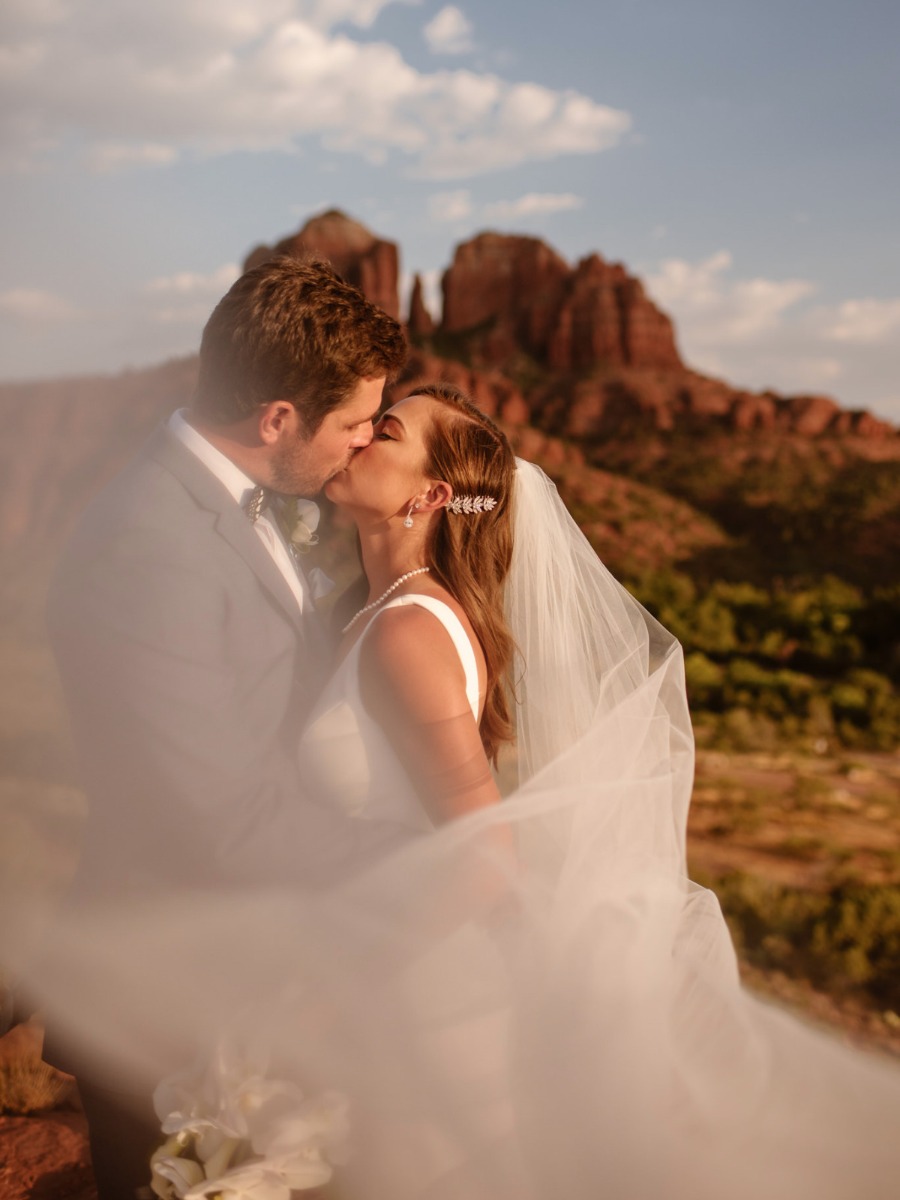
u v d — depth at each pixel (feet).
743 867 34.14
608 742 6.91
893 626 143.33
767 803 46.65
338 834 6.09
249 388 5.99
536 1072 6.11
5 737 5.69
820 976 23.12
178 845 5.69
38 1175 8.49
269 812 5.80
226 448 6.22
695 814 42.73
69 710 5.78
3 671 5.72
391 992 5.91
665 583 175.01
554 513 7.58
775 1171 5.90
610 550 296.30
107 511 5.88
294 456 6.27
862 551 311.88
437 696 6.16
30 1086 10.00
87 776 5.80
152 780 5.57
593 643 7.54
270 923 5.69
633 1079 6.09
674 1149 6.00
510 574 7.48
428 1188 5.94
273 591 6.23
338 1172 6.08
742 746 73.51
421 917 5.90
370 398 6.36
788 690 100.53
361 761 6.34
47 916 5.84
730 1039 6.48
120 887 5.80
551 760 7.41
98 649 5.60
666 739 7.05
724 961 6.93
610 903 6.43
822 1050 6.68
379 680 6.26
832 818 44.16
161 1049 5.95
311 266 6.15
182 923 5.72
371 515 6.89
